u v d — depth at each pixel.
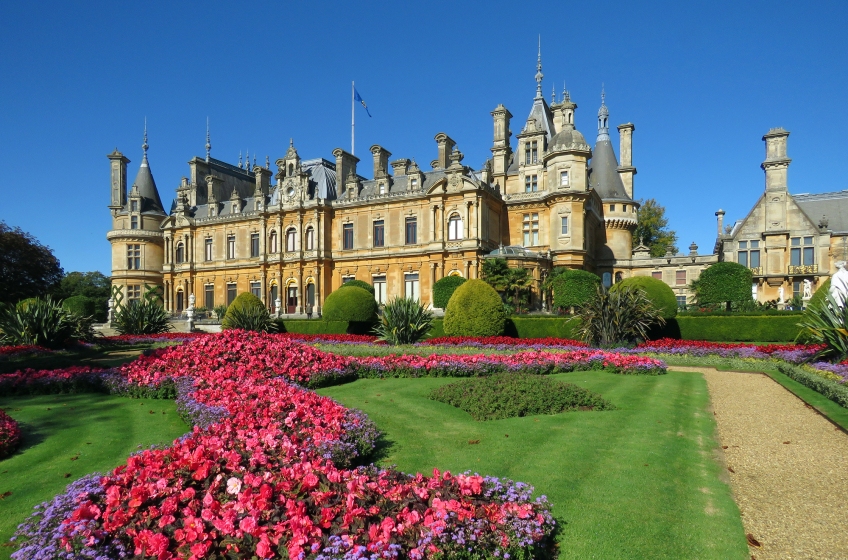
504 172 54.06
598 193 57.22
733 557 6.09
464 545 5.39
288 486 5.94
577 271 39.50
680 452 9.56
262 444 7.56
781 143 47.00
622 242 57.22
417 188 51.22
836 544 6.43
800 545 6.43
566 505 7.33
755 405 13.59
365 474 6.74
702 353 22.95
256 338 17.56
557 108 56.53
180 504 5.74
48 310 28.12
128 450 9.98
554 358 19.64
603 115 59.81
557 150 48.19
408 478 6.87
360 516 5.48
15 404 14.45
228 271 61.69
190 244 64.56
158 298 65.12
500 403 12.53
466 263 46.28
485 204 47.81
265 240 57.84
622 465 8.85
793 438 10.55
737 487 8.21
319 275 54.41
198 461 6.42
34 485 8.27
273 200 59.69
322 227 54.88
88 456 9.65
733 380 17.70
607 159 58.62
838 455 9.46
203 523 5.38
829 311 17.98
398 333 28.64
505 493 6.71
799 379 16.33
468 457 9.28
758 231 47.69
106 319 62.94
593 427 11.23
